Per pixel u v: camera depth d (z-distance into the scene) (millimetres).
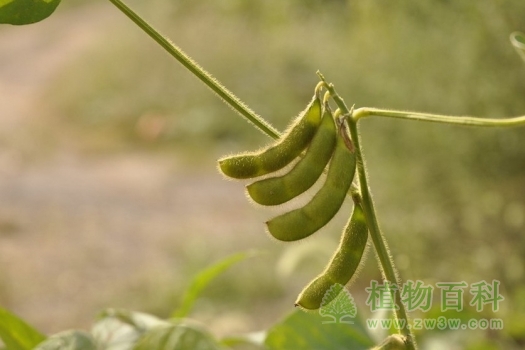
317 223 1783
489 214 7914
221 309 9352
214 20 19344
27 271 10883
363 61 8672
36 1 2045
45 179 15164
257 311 9211
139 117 18812
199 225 12180
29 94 22188
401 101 8258
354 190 1886
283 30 13508
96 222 12695
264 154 1819
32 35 29594
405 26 8312
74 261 11203
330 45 11812
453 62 7879
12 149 17344
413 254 7949
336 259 1854
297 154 1835
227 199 13414
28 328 2857
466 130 7867
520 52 2555
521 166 7879
